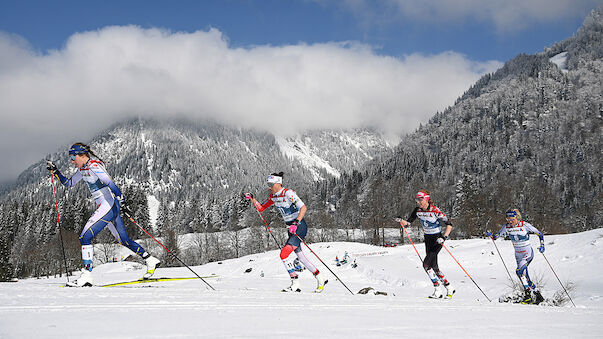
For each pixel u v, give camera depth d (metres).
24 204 114.81
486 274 24.89
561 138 175.50
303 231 7.55
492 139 194.50
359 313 4.64
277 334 3.02
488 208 63.72
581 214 80.81
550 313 6.62
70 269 57.88
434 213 8.75
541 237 11.72
